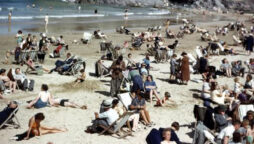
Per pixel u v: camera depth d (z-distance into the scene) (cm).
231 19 8100
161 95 1439
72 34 3450
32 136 948
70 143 920
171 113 1217
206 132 877
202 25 5747
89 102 1286
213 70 1720
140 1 10219
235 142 822
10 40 2764
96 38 3198
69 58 1728
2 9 5944
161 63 2133
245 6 12050
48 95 1202
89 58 2164
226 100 1307
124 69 1598
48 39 2695
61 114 1138
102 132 987
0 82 1280
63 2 8931
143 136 1001
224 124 953
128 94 1127
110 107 986
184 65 1608
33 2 8250
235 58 2430
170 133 834
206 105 1133
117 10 7838
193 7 11412
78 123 1070
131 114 964
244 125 915
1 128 989
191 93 1498
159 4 10612
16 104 1001
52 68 1806
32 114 1116
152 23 5512
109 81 1612
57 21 4716
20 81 1367
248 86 1418
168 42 3206
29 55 1852
